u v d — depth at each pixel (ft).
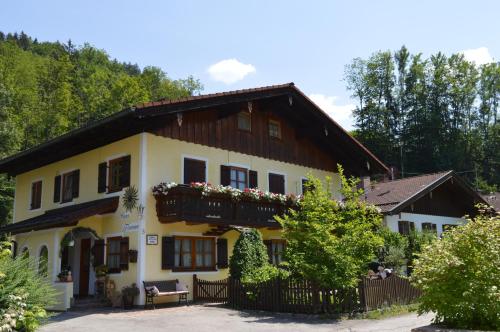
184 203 54.08
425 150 192.44
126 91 182.60
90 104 189.88
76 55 244.83
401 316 44.01
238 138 66.85
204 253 60.29
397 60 208.44
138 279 53.16
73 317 45.34
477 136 198.29
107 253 58.29
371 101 208.74
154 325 40.19
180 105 55.47
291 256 45.21
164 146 58.13
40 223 56.59
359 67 211.41
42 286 29.48
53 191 70.54
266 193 62.59
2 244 30.63
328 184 48.19
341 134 74.79
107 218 58.75
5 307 25.91
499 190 187.01
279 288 46.32
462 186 97.40
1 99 129.90
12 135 124.16
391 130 202.28
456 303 28.48
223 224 57.52
